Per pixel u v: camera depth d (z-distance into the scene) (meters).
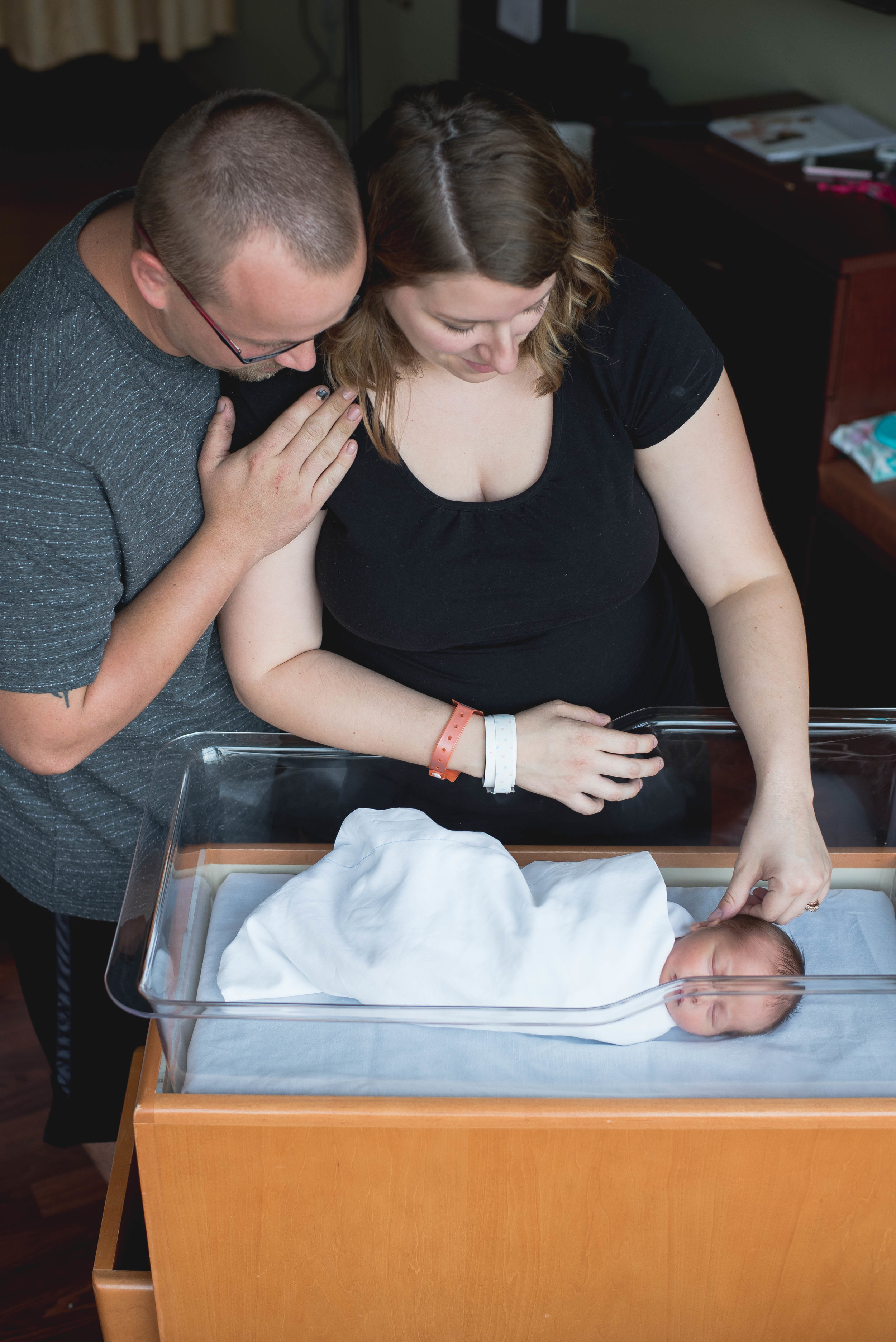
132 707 1.23
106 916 1.50
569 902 1.31
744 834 1.34
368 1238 1.14
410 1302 1.19
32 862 1.48
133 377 1.20
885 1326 1.23
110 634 1.22
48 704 1.17
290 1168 1.09
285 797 1.44
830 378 2.54
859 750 1.42
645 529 1.38
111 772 1.43
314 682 1.41
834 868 1.40
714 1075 1.14
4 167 5.51
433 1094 1.10
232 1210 1.12
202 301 1.09
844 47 3.09
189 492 1.27
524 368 1.27
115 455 1.19
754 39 3.36
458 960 1.25
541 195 1.03
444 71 4.35
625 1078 1.13
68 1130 1.67
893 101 3.00
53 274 1.19
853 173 2.79
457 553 1.33
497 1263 1.17
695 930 1.31
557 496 1.32
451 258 1.04
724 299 2.80
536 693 1.46
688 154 2.93
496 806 1.44
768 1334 1.23
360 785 1.44
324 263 1.05
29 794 1.44
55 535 1.15
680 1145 1.09
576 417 1.30
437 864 1.33
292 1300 1.19
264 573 1.37
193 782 1.38
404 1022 1.12
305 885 1.33
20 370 1.15
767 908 1.30
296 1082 1.11
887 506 2.46
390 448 1.27
